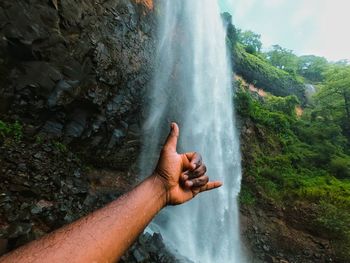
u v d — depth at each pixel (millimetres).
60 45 8375
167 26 16297
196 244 12445
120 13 11812
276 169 18750
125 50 11531
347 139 28391
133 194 1198
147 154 12625
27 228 4742
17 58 7477
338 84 30469
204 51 20281
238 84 25781
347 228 13672
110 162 10633
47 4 8070
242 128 20203
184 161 1481
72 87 8617
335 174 20797
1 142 6758
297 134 25734
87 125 9516
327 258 13008
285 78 37719
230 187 16891
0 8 6945
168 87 15055
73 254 839
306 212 15016
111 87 10477
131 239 1033
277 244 13531
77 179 8062
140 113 12555
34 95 7816
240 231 14094
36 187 6215
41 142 7793
